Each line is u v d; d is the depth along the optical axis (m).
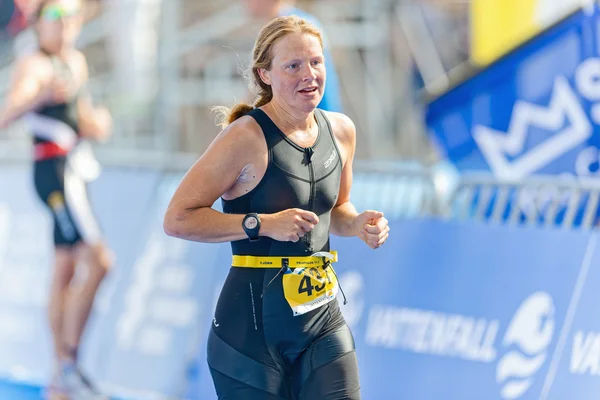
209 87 21.30
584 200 12.38
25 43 22.34
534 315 11.82
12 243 17.91
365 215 8.31
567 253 11.79
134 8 21.44
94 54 23.14
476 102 13.56
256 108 8.18
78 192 15.76
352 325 13.64
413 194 14.33
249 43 21.19
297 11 13.22
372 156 21.23
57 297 15.78
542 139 13.14
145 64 21.50
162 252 16.27
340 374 8.04
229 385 8.05
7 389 16.56
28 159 18.09
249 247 8.07
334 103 12.73
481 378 12.08
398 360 12.93
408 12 21.42
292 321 7.98
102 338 16.34
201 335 15.21
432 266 13.05
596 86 12.62
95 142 20.56
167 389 15.32
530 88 13.12
